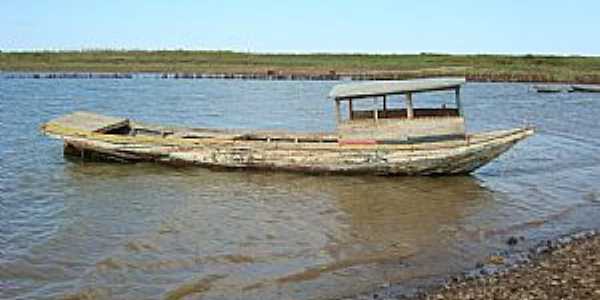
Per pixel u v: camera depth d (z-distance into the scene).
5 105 57.59
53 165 29.02
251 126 46.47
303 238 18.19
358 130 25.83
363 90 25.47
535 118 53.44
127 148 28.28
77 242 17.61
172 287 14.32
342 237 18.31
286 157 26.59
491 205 22.38
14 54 152.12
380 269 15.54
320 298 13.64
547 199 23.45
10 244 17.42
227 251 16.91
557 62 148.12
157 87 91.12
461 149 25.09
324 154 26.14
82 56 156.25
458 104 25.23
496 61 152.00
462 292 13.39
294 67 145.62
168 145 27.80
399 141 25.58
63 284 14.51
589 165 30.81
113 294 13.91
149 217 20.33
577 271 14.48
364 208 21.75
